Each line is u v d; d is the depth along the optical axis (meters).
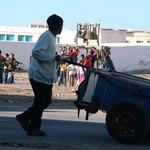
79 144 9.95
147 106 10.40
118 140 10.32
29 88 30.14
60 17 10.70
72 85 33.84
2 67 35.16
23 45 65.44
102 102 10.68
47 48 10.48
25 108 18.59
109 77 10.62
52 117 15.62
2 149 9.01
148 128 10.28
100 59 36.78
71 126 13.24
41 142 9.91
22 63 62.19
